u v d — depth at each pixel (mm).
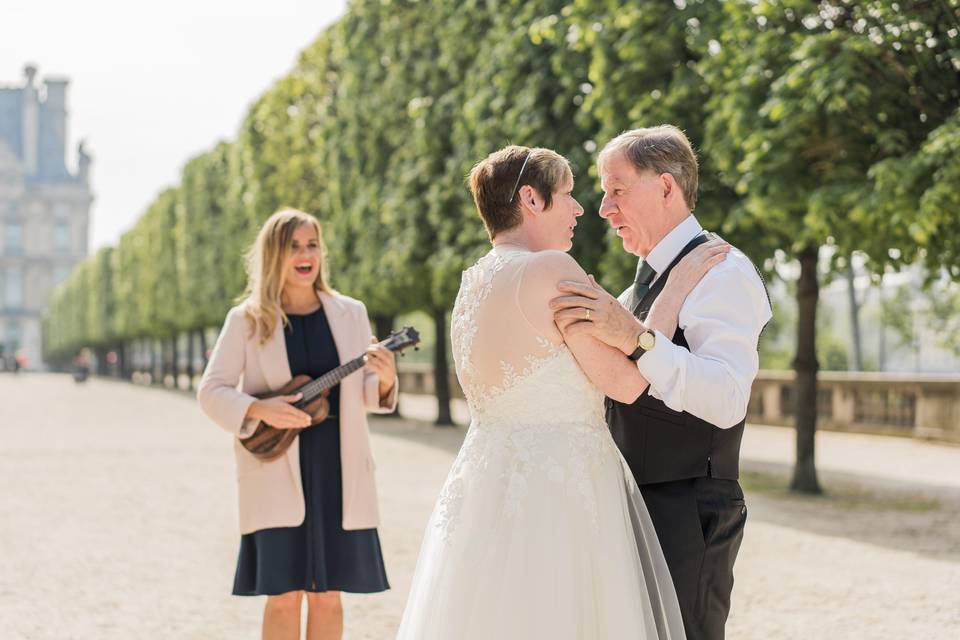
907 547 7965
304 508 3992
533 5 13633
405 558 7387
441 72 18891
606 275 11031
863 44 8328
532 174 2885
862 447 16875
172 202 47375
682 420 2889
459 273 17531
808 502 10531
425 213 19000
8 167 123125
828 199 8695
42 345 118375
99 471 13219
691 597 2873
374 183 20500
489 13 16203
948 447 16797
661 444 2910
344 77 21359
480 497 2783
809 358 11273
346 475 4066
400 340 4129
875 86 8664
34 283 123125
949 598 6203
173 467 13719
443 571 2803
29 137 128875
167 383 57219
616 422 3018
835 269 9570
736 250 2914
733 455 2928
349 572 4020
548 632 2660
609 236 10992
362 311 4352
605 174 3035
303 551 3979
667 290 2877
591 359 2705
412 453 15203
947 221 7965
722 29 9805
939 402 17578
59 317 99312
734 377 2682
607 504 2773
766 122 9344
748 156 9188
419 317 59656
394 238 19438
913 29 8211
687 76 10406
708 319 2773
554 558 2693
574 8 11242
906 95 8648
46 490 11344
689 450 2891
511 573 2697
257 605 6129
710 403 2639
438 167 18453
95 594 6379
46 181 127625
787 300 33125
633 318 2672
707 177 10570
